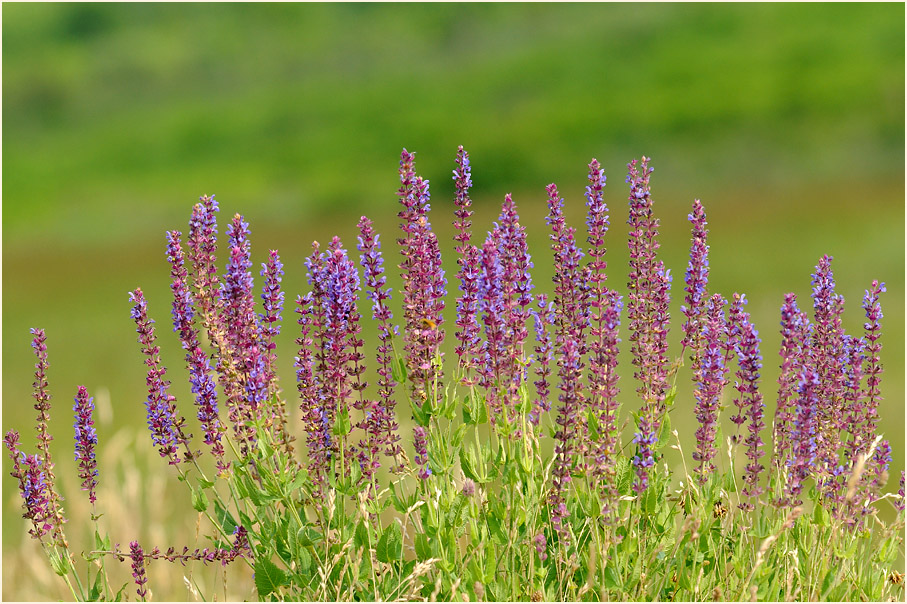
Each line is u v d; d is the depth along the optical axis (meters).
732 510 6.26
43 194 112.38
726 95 101.38
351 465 6.23
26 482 6.13
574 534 6.32
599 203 6.16
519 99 118.69
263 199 103.75
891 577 6.32
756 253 39.16
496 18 142.75
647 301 6.25
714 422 6.13
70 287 48.72
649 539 6.21
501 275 6.05
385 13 147.38
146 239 78.00
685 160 92.25
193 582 6.54
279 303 6.22
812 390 5.91
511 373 6.04
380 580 6.13
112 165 121.62
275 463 6.32
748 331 6.00
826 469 6.08
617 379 6.07
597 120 104.50
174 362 21.64
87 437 6.28
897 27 111.94
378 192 101.69
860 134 87.06
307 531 6.12
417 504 5.94
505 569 6.16
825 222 49.25
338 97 129.12
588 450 6.10
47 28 151.62
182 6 153.50
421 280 6.14
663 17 129.50
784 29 118.88
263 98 131.62
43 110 136.50
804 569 6.18
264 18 150.00
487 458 6.22
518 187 98.06
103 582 6.29
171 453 6.14
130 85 141.50
